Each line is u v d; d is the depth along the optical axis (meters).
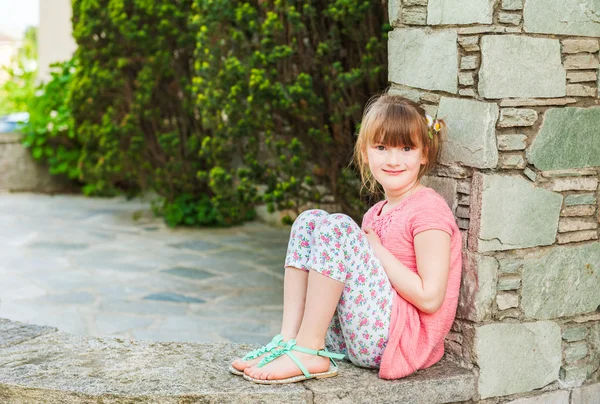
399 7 2.72
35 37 13.73
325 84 4.70
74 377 2.49
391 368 2.43
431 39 2.61
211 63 5.18
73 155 8.44
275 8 4.75
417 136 2.46
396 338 2.42
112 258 5.49
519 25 2.45
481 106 2.45
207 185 6.89
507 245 2.54
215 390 2.35
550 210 2.60
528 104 2.50
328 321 2.42
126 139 6.80
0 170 8.54
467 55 2.49
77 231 6.47
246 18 4.89
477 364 2.55
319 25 4.70
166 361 2.64
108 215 7.26
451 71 2.54
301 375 2.41
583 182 2.65
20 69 11.40
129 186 8.11
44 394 2.40
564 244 2.66
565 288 2.67
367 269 2.41
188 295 4.54
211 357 2.68
